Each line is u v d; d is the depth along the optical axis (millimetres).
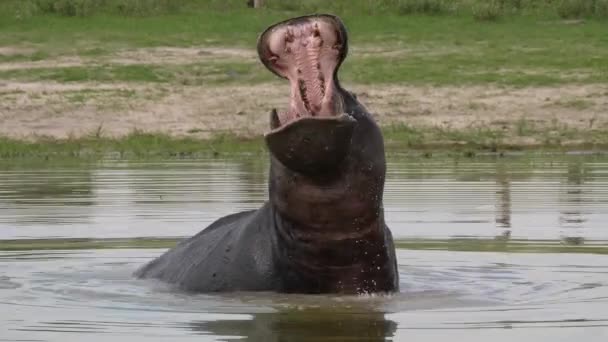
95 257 18328
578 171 33438
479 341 12086
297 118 12797
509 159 38938
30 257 18359
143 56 59750
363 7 73312
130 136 45969
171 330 12742
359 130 13609
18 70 56156
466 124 47031
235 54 60438
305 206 13695
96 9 71562
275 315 13492
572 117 47562
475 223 21891
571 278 16234
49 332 12641
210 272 15117
